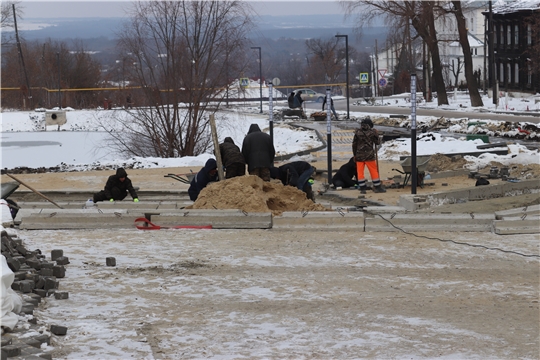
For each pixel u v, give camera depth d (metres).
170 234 19.02
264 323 11.45
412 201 23.97
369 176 34.12
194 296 13.00
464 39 89.56
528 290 13.60
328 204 25.06
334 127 67.25
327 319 11.70
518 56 106.81
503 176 30.75
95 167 41.53
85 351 9.88
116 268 15.06
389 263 15.77
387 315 11.95
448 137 48.00
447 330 11.17
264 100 135.25
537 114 74.62
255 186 21.47
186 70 50.19
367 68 185.75
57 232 19.36
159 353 9.95
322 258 16.20
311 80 180.75
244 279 14.30
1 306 10.19
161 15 49.72
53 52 129.50
